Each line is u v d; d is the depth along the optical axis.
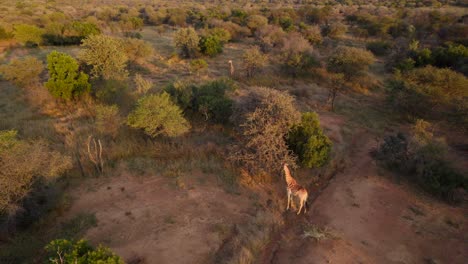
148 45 33.69
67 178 13.71
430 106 22.84
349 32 58.31
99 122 17.77
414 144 16.06
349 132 19.98
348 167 16.03
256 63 29.27
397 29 53.78
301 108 23.34
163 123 16.61
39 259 9.60
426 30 51.44
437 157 15.50
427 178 14.42
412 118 22.84
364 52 29.39
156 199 12.55
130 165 14.97
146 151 16.30
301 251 10.47
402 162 15.58
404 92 23.27
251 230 11.14
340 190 13.99
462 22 55.72
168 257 9.79
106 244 10.20
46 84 22.25
